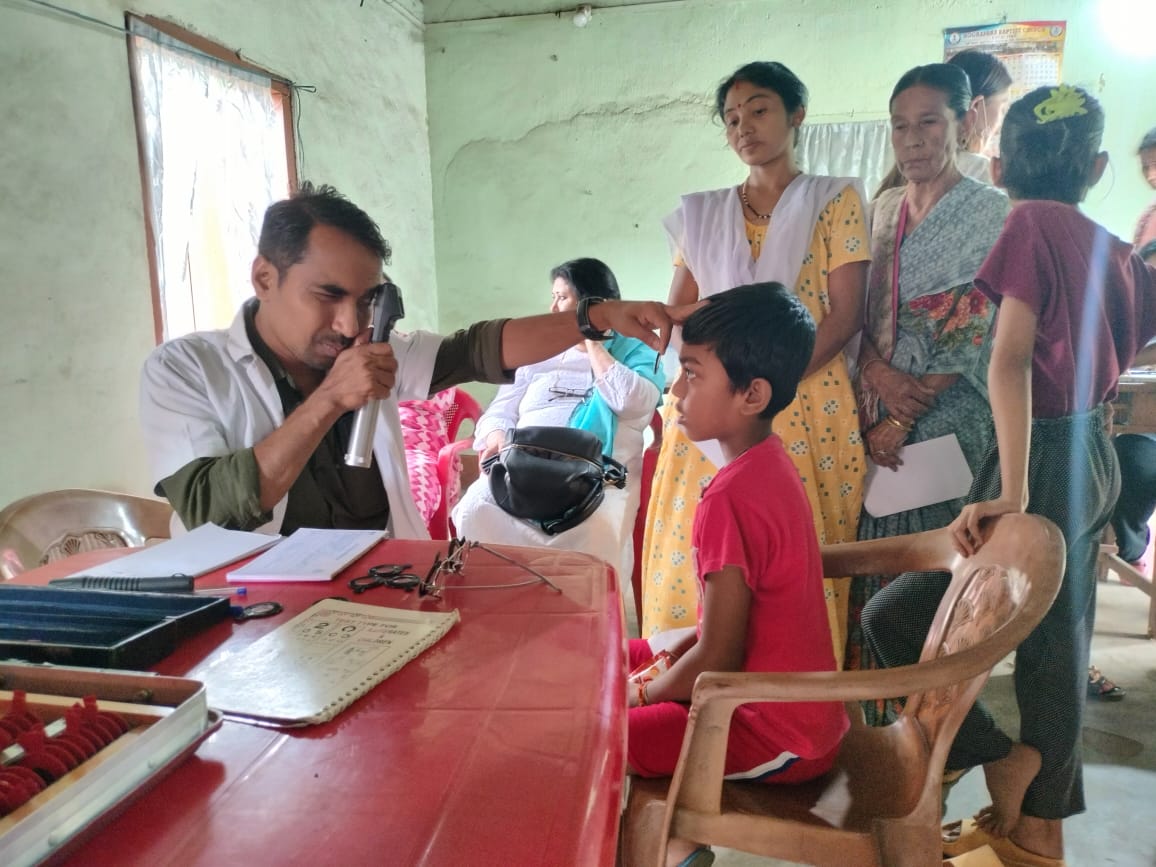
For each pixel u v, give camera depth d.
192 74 2.23
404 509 1.34
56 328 1.80
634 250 3.70
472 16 3.64
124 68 1.96
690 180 3.58
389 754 0.54
